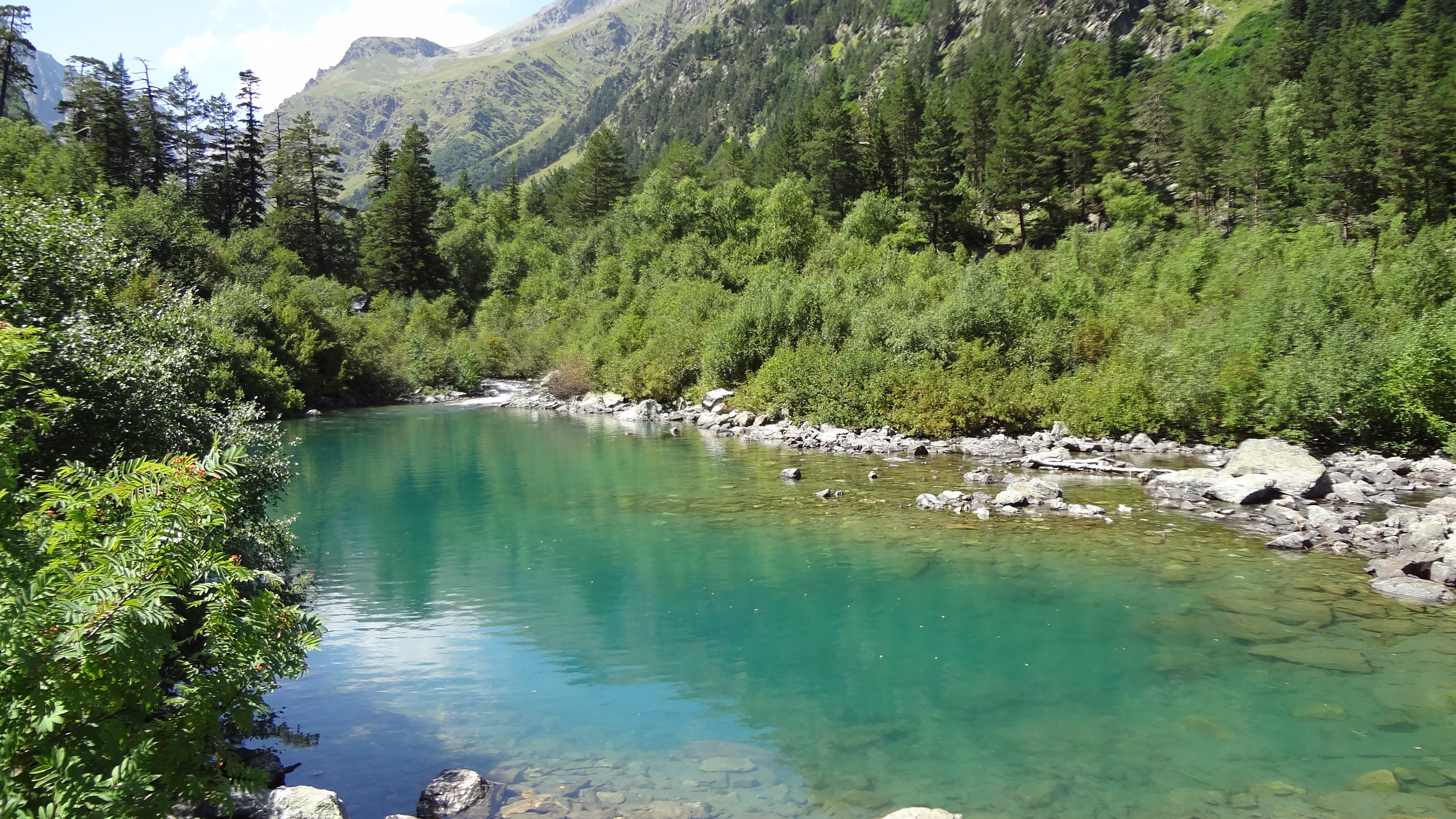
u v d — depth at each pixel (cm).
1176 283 4247
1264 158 6425
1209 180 6888
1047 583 1346
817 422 3444
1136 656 1048
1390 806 699
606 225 9356
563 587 1393
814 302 4116
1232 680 970
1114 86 9362
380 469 2659
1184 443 2762
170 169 8338
